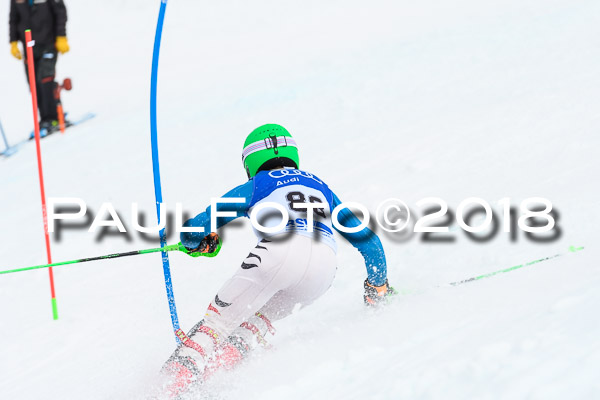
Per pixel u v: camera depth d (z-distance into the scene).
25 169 35.00
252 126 31.98
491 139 22.41
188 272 18.53
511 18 44.06
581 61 29.50
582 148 19.69
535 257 13.27
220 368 11.77
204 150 30.23
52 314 18.14
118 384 13.34
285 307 12.62
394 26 56.56
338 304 13.88
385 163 22.80
